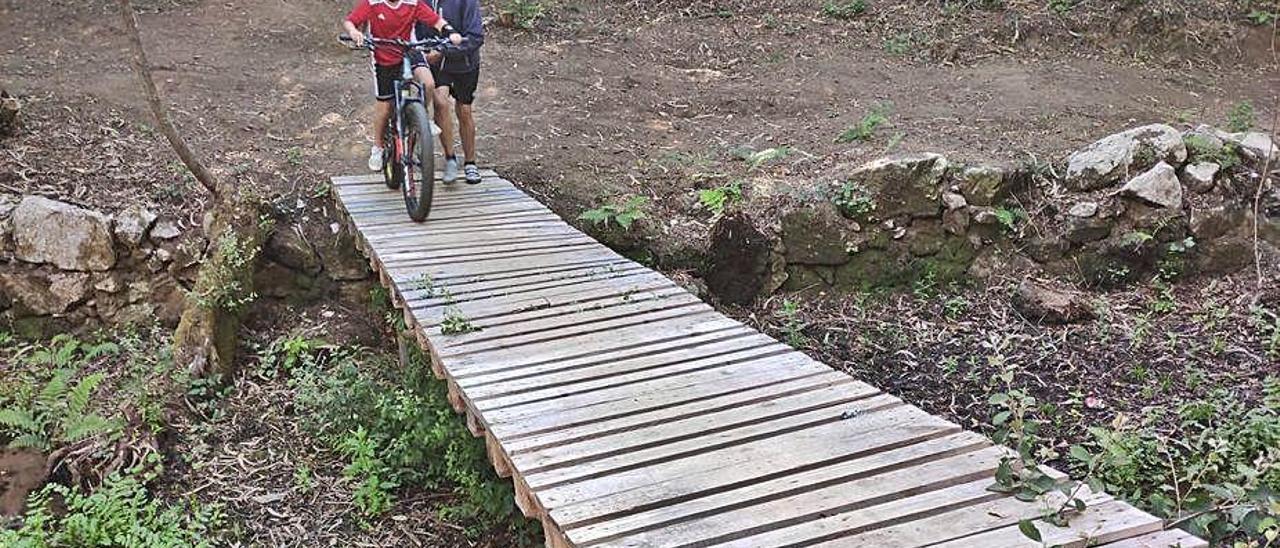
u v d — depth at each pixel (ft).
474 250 18.76
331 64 30.35
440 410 16.85
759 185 23.58
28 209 19.84
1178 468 15.05
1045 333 20.81
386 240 19.12
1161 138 23.09
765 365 13.42
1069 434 16.97
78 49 29.55
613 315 15.55
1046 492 9.43
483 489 15.84
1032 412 17.80
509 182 23.20
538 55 32.22
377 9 20.06
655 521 9.46
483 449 16.14
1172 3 35.29
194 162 20.47
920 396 18.83
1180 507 11.76
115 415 17.12
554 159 24.86
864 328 21.65
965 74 31.91
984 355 20.24
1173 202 22.30
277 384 19.49
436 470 16.85
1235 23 35.04
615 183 23.90
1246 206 22.76
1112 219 22.52
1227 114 28.73
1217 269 22.50
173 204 21.54
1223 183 22.76
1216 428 16.40
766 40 34.94
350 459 17.29
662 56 33.30
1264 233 22.72
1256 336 19.88
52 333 20.17
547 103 28.53
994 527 9.11
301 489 16.56
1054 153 24.43
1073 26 34.94
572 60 32.09
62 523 14.89
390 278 17.28
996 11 36.27
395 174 21.67
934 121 27.22
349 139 25.39
